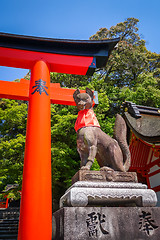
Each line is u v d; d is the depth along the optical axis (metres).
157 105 17.66
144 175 9.97
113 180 3.56
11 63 6.78
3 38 6.65
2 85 7.34
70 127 12.66
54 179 12.18
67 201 3.20
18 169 11.94
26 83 7.69
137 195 3.33
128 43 23.25
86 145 3.84
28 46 6.81
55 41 6.84
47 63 6.79
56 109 14.63
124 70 22.59
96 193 3.16
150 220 3.20
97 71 23.25
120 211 3.14
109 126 13.12
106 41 7.11
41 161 5.00
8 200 25.03
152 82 18.81
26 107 13.68
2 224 12.67
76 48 7.13
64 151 11.60
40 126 5.46
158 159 9.11
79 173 3.46
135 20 24.12
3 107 18.25
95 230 2.91
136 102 17.19
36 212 4.37
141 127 8.43
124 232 3.01
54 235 3.41
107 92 18.81
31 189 4.64
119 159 3.85
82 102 4.10
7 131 13.92
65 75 17.70
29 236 4.10
